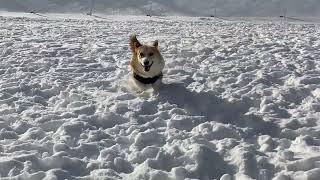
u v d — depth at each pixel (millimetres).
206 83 2744
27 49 3916
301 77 2777
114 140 1894
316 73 2936
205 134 1938
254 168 1620
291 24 8570
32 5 15867
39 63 3285
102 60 3480
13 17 9328
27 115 2170
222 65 3209
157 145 1858
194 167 1637
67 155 1716
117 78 2891
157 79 2547
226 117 2182
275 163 1645
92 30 5863
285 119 2121
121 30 5906
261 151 1775
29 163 1634
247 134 1957
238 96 2439
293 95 2469
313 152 1741
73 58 3500
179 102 2387
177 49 3801
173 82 2740
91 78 2920
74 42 4461
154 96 2465
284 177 1533
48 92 2602
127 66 3205
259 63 3266
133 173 1602
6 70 3094
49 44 4246
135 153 1753
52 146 1801
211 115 2215
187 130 2029
